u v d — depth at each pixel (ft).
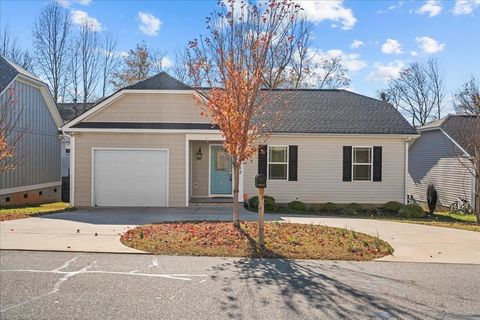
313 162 57.31
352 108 63.00
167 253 25.16
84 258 23.86
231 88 31.42
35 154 72.08
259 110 41.68
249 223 36.24
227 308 16.10
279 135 56.18
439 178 76.07
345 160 57.52
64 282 19.22
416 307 16.48
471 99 72.59
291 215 46.93
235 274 20.90
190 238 29.07
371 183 57.67
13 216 41.29
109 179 52.08
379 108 63.41
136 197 52.03
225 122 31.73
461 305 16.78
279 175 57.16
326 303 16.80
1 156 49.55
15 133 64.03
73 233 31.42
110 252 25.26
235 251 25.70
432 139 78.95
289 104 62.59
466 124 67.62
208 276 20.49
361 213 53.62
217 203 53.06
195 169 58.08
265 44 31.32
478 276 21.21
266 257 24.58
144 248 26.27
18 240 28.63
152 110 52.80
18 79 64.69
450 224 42.32
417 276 21.04
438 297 17.75
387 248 27.22
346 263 23.56
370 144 57.67
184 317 15.14
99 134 51.85
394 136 57.00
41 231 32.32
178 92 52.39
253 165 56.80
